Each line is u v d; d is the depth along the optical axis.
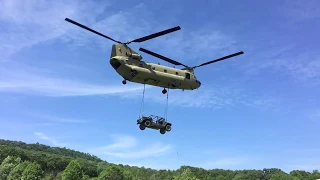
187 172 121.38
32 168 107.38
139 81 27.05
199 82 30.44
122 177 137.75
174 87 28.59
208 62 29.42
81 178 112.88
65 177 109.44
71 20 23.73
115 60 25.62
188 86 29.34
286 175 155.62
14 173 108.88
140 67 26.45
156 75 27.08
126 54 26.39
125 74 26.19
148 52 26.28
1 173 115.19
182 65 28.80
